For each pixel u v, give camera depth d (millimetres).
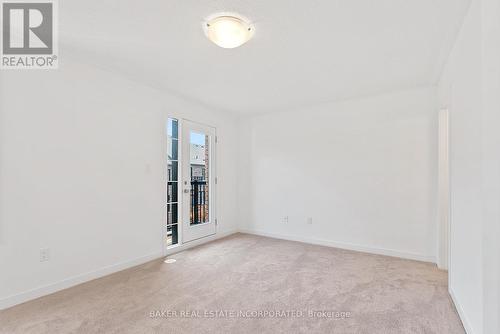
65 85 2418
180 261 3145
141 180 3104
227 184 4598
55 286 2314
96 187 2652
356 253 3473
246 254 3422
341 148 3771
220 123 4445
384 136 3447
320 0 1647
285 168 4289
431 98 3148
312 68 2684
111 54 2430
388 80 2996
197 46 2268
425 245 3152
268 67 2674
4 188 2037
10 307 2031
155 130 3289
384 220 3424
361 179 3604
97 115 2672
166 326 1788
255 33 2035
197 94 3543
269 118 4480
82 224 2529
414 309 2014
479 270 1505
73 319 1868
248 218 4695
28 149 2170
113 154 2816
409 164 3271
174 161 3682
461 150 1910
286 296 2230
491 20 1366
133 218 3002
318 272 2781
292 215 4199
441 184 2916
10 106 2080
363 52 2336
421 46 2211
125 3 1701
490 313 1373
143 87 3150
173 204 3670
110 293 2281
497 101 1353
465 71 1803
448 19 1829
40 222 2234
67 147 2428
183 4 1709
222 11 1780
